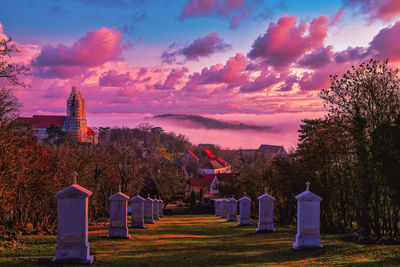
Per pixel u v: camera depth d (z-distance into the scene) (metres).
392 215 23.11
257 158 65.50
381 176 21.56
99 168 42.72
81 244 15.25
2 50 21.78
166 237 25.56
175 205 93.69
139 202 32.09
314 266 14.20
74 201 15.34
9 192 21.80
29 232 24.22
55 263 14.58
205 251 19.12
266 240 23.59
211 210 82.06
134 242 22.17
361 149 23.80
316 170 30.94
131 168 55.66
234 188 75.44
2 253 15.77
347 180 27.42
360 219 25.19
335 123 26.12
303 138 32.50
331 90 25.38
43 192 27.39
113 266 14.73
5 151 21.36
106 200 45.56
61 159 31.45
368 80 24.05
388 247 17.48
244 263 15.60
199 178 114.50
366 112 24.09
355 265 13.94
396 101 23.02
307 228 18.84
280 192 42.75
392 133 19.92
